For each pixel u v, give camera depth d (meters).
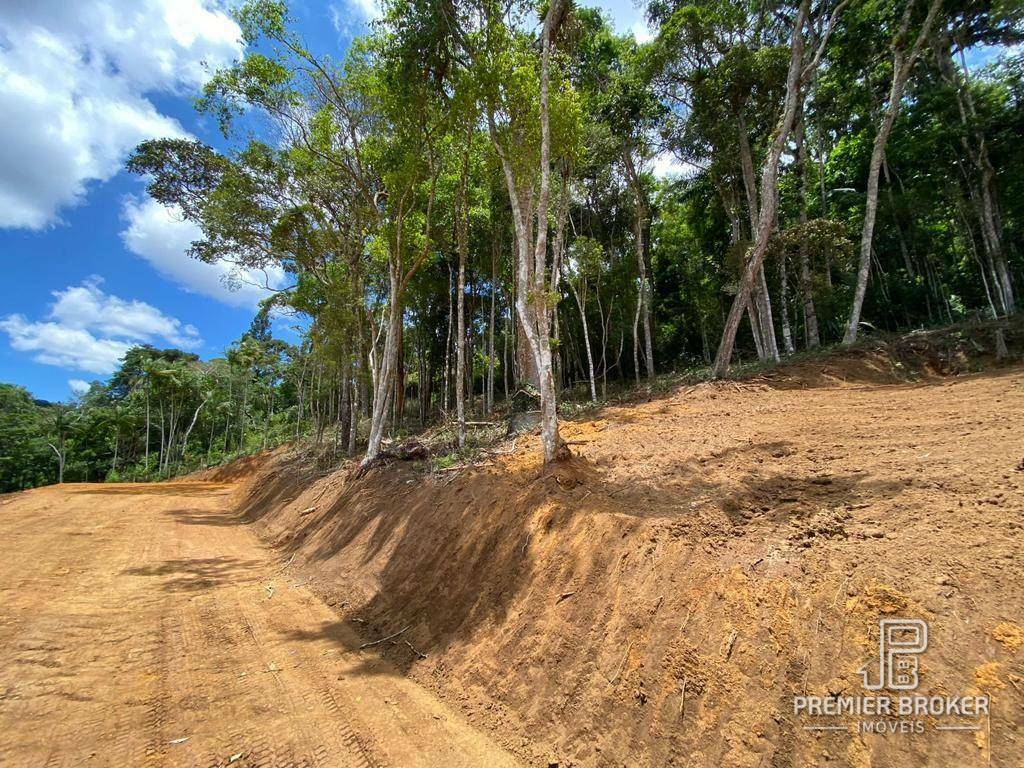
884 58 17.50
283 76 13.21
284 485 17.61
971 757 2.39
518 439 10.98
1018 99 15.75
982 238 17.56
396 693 4.83
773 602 3.47
